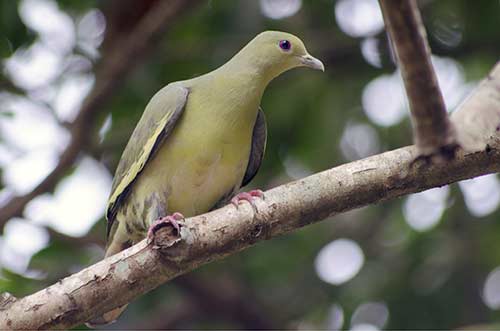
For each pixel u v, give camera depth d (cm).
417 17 514
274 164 1353
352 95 1376
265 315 1488
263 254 1417
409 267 1374
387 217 1466
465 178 691
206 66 1309
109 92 1180
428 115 553
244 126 867
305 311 1470
